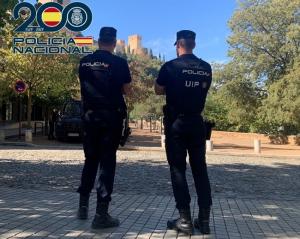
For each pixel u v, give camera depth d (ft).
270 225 10.58
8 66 44.93
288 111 55.72
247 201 14.11
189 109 9.37
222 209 12.43
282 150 49.57
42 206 11.64
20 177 18.11
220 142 61.11
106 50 9.86
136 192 15.46
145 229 9.52
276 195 16.28
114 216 10.71
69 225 9.62
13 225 9.48
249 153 38.81
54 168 21.52
